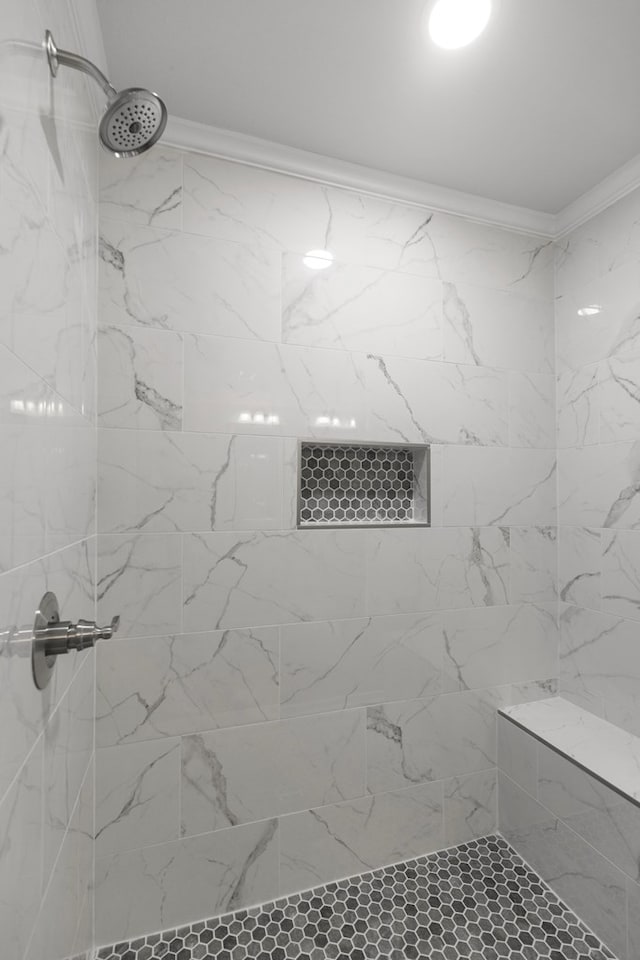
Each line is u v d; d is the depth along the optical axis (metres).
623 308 1.63
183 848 1.38
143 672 1.36
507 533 1.79
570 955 1.30
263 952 1.31
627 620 1.60
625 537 1.61
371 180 1.62
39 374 0.71
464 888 1.51
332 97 1.33
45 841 0.76
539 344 1.86
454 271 1.75
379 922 1.40
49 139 0.75
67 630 0.71
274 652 1.49
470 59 1.22
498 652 1.77
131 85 1.29
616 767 1.41
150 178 1.39
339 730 1.55
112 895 1.32
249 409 1.47
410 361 1.67
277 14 1.10
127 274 1.37
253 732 1.46
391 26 1.13
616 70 1.25
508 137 1.48
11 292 0.57
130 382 1.36
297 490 1.52
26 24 0.62
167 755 1.37
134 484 1.36
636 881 1.26
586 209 1.75
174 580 1.39
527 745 1.62
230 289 1.47
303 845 1.50
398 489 1.74
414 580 1.66
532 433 1.84
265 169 1.51
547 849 1.53
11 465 0.57
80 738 1.08
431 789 1.66
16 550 0.59
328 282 1.58
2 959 0.55
